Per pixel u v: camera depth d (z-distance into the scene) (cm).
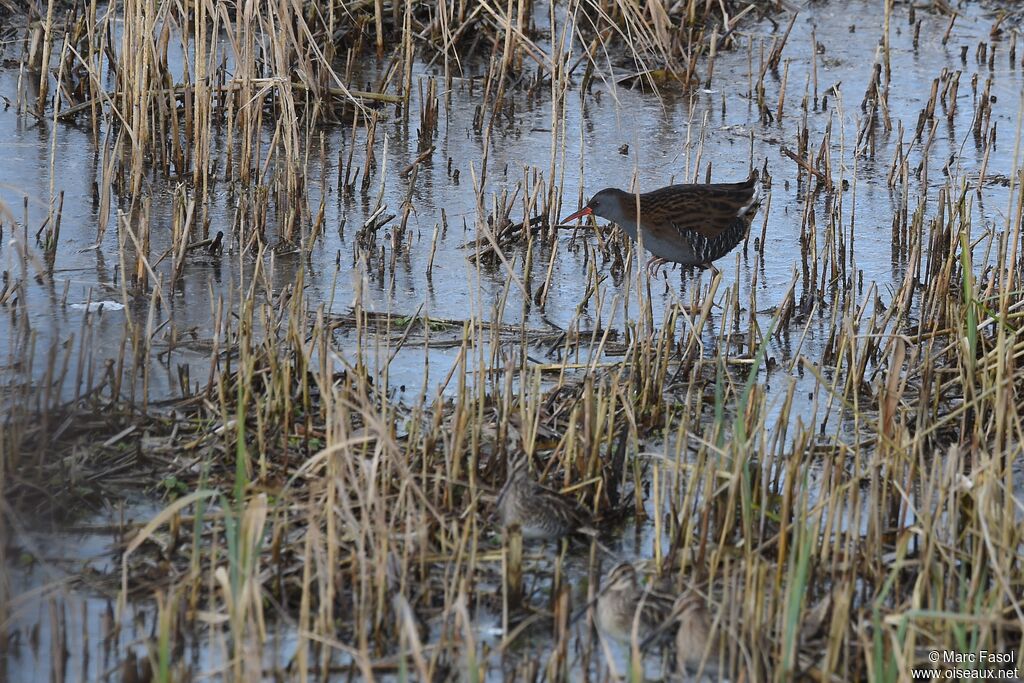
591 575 856
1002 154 1808
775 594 825
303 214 1508
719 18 2284
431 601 849
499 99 1838
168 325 1225
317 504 873
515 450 1018
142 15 1708
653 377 1110
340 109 1864
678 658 801
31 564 864
